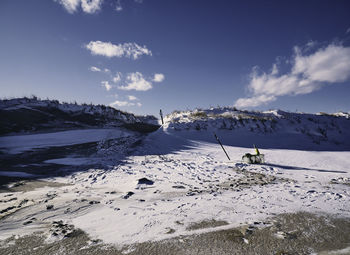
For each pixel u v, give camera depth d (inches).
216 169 386.0
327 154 566.3
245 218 151.6
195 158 511.5
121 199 217.3
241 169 384.5
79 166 413.7
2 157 496.7
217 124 965.2
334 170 384.2
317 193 212.7
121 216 167.5
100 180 312.7
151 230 138.6
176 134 852.6
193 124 951.6
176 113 1393.9
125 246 119.3
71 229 146.3
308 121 1101.1
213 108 1425.9
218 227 138.6
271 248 111.0
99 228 146.1
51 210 186.7
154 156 531.5
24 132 861.8
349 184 262.8
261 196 208.5
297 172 359.3
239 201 194.4
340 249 108.0
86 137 802.2
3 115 973.8
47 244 125.7
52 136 798.5
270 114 1207.6
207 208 176.9
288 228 133.2
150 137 815.7
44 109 1193.4
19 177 331.3
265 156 525.7
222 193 229.9
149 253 110.7
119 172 363.9
